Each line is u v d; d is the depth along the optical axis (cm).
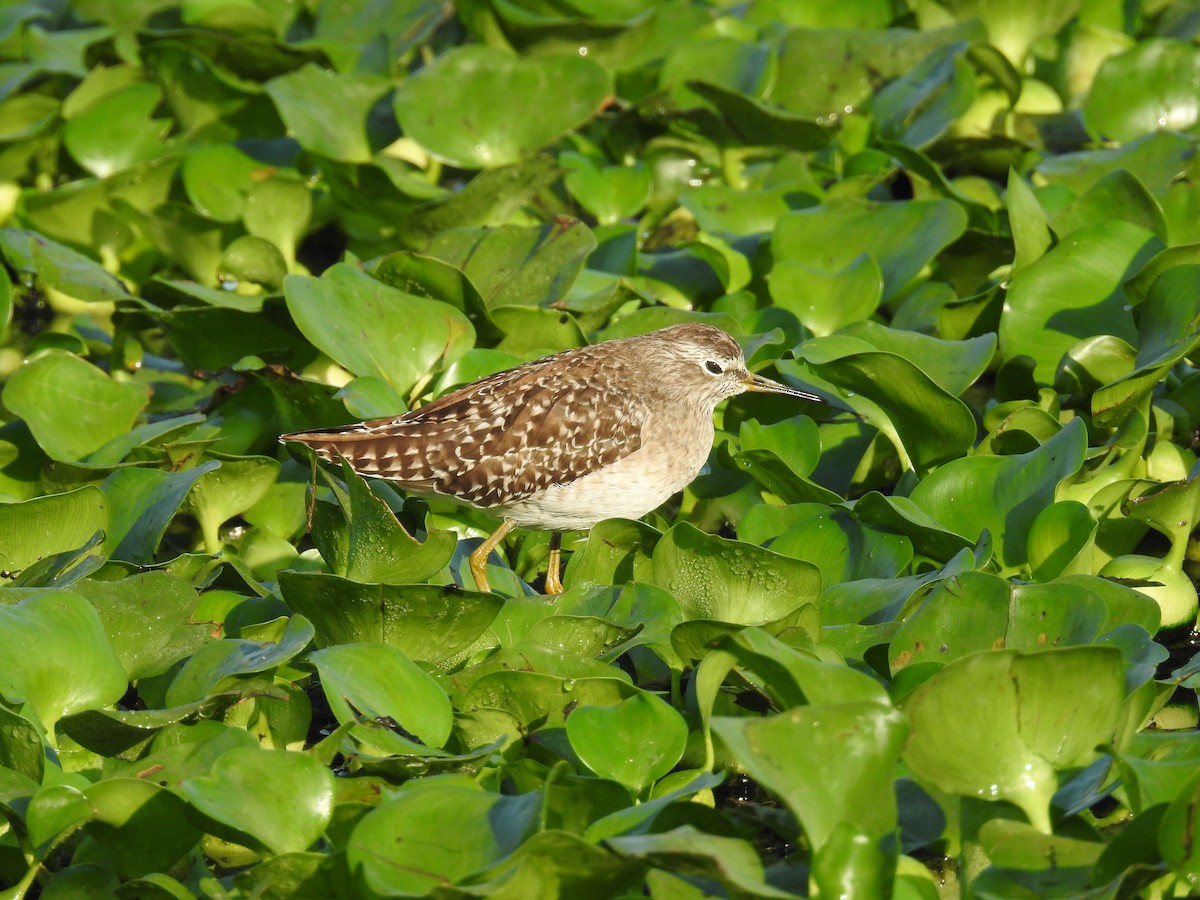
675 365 1203
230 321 1366
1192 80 1681
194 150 1666
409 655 959
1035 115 1772
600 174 1648
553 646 947
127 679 922
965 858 757
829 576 1066
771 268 1472
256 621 1015
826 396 1238
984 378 1416
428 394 1287
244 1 2048
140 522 1095
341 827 793
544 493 1173
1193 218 1425
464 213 1567
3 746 821
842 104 1795
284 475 1282
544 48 1828
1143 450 1224
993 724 739
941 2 1872
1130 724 812
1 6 2017
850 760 696
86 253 1695
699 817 765
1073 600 908
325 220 1745
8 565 1090
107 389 1270
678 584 1015
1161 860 716
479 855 714
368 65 1819
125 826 778
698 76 1783
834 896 682
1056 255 1280
